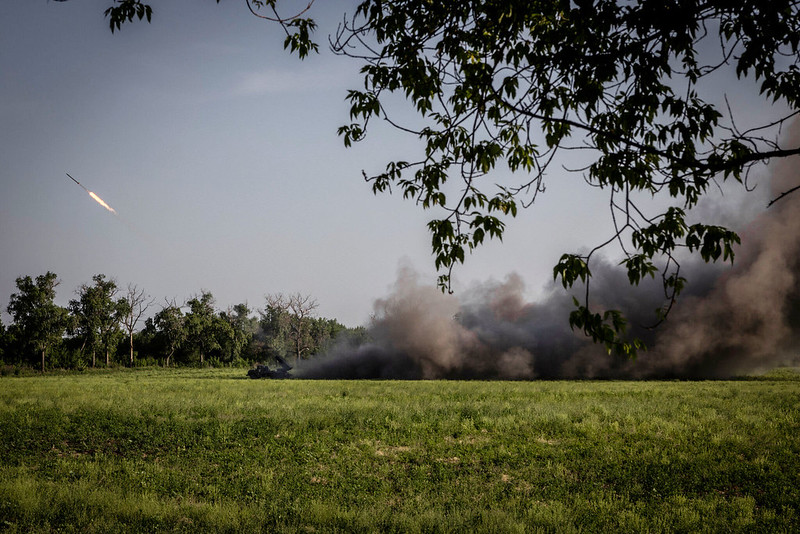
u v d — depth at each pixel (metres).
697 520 7.81
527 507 8.51
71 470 10.54
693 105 3.84
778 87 3.70
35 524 7.53
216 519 7.83
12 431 14.30
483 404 20.08
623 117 3.66
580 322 3.04
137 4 4.21
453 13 4.12
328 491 9.46
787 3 2.93
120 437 14.27
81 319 66.50
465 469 11.00
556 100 4.16
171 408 19.27
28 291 61.72
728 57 3.47
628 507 8.51
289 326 76.38
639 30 3.21
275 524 7.80
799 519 7.96
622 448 12.58
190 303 77.50
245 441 13.73
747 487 9.49
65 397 22.94
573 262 3.12
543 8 3.89
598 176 4.02
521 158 4.75
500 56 4.13
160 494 9.25
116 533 7.21
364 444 13.41
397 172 4.80
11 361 63.16
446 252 4.13
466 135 4.74
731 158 3.66
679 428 14.69
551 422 16.03
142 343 77.38
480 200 4.26
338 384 35.31
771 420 16.17
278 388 30.14
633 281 3.31
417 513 8.16
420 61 4.48
